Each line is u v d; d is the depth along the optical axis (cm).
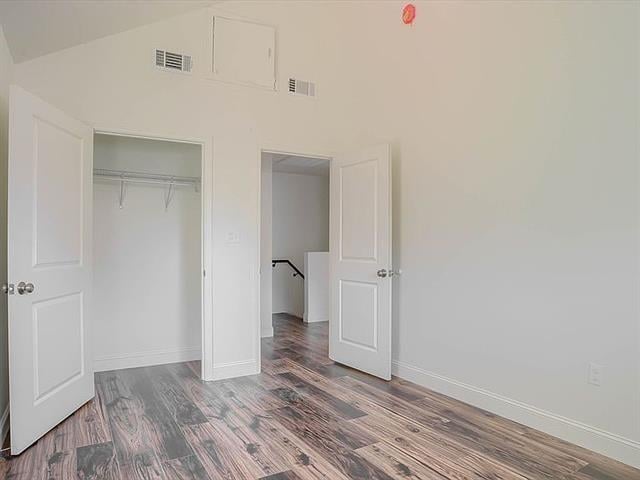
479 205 302
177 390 330
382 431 259
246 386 341
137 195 394
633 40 221
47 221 255
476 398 300
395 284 377
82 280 295
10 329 225
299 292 762
